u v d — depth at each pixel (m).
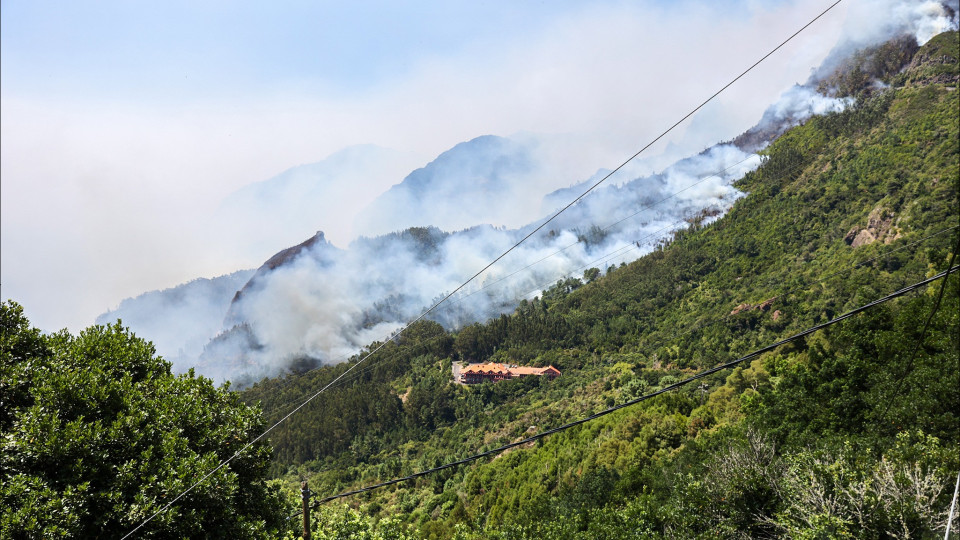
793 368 55.47
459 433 128.88
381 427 142.50
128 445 18.95
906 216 114.88
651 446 64.38
